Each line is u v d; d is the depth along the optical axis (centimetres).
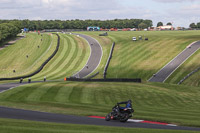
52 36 18875
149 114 2873
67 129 1811
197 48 11856
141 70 10312
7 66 12900
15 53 15012
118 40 16312
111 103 4547
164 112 3173
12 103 3622
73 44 15662
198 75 8512
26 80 9344
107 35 19688
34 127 1848
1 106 3284
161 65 10469
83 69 11425
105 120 2414
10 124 1956
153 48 13012
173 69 9738
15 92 5538
